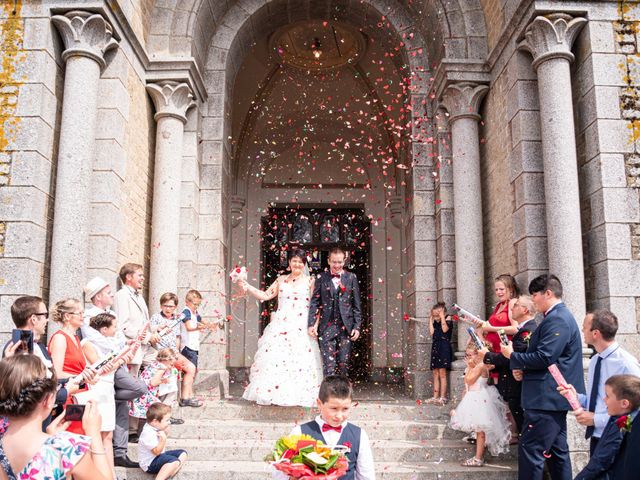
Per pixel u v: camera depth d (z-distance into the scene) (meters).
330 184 12.50
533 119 6.07
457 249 7.11
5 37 5.60
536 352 4.02
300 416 6.04
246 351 11.69
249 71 11.12
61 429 2.69
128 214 6.50
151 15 7.39
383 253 12.15
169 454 4.83
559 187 5.44
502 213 6.65
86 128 5.67
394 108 11.34
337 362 6.32
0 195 5.31
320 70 11.23
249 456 5.18
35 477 2.01
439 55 7.79
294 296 6.35
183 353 6.41
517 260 6.11
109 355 3.87
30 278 5.24
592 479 3.12
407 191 8.70
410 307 8.21
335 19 9.02
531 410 4.08
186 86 7.16
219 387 7.09
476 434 5.11
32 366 2.16
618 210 5.27
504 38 6.54
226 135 8.28
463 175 7.18
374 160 12.30
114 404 4.34
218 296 7.50
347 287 6.41
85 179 5.61
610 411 3.05
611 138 5.40
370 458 2.72
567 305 5.23
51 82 5.67
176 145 7.23
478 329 5.28
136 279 5.45
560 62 5.64
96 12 5.77
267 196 12.44
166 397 5.67
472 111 7.24
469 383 5.00
